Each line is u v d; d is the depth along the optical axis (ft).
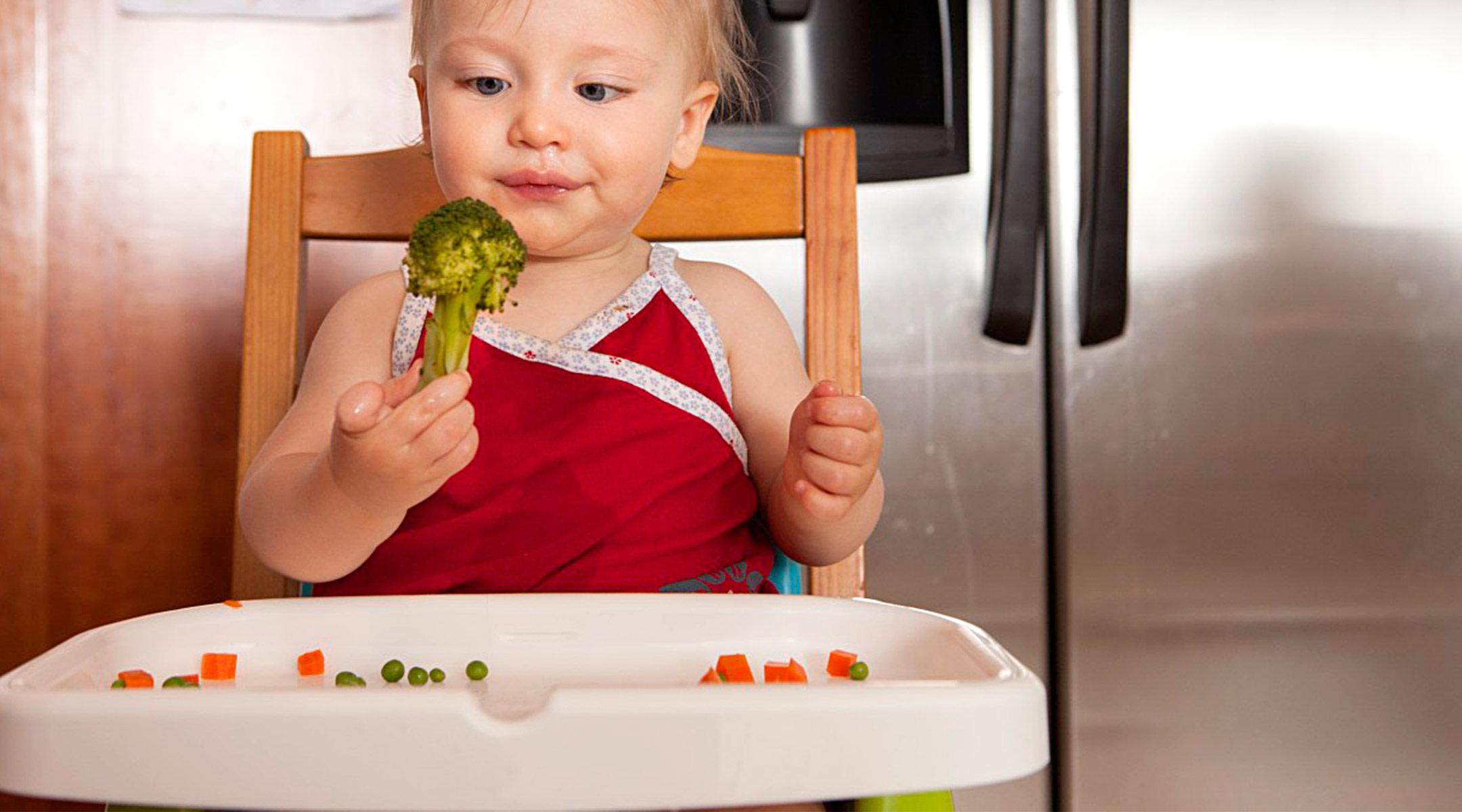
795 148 4.78
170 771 1.52
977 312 4.98
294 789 1.51
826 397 2.48
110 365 5.01
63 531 4.99
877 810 1.67
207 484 5.03
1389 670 5.13
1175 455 5.03
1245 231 5.07
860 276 4.96
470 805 1.51
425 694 1.53
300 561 2.55
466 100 2.80
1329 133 5.10
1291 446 5.08
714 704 1.54
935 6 4.84
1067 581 4.99
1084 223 4.90
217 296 5.03
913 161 4.87
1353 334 5.12
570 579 2.80
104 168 4.99
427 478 2.16
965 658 1.97
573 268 3.17
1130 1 4.99
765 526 3.18
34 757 1.53
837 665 2.13
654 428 2.98
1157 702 5.03
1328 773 5.11
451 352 2.25
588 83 2.79
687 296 3.23
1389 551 5.14
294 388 3.41
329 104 5.04
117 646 2.07
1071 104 4.93
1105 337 4.93
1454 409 5.16
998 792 5.02
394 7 5.06
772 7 4.77
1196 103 5.05
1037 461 5.00
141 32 5.00
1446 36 5.14
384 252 5.03
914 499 4.98
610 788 1.52
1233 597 5.06
